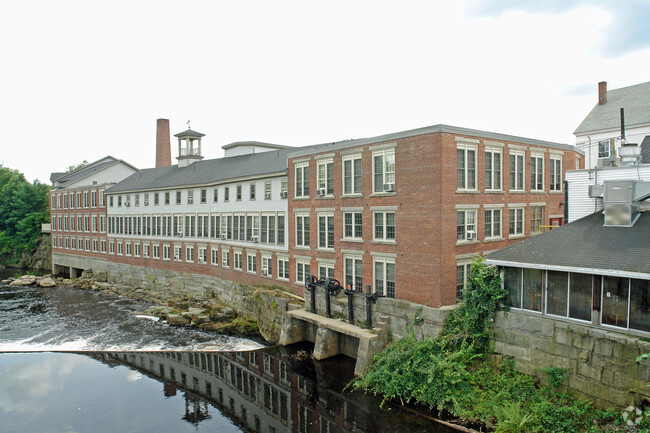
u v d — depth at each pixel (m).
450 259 24.36
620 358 17.00
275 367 28.78
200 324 38.53
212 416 22.58
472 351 21.89
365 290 28.33
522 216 30.39
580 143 42.00
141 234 57.16
